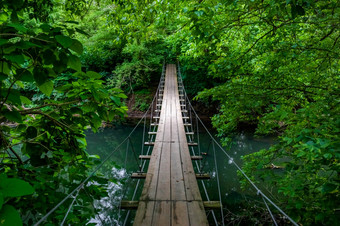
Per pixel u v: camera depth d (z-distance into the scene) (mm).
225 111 3682
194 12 1727
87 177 1680
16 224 448
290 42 2492
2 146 1466
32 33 892
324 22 2240
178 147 3977
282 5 1640
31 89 10805
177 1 2260
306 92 2871
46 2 2080
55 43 906
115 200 4965
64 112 1603
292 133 2408
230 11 2176
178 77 12930
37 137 1606
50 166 1684
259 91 2762
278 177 2342
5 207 464
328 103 2043
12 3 1123
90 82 1279
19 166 1519
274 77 2736
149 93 13891
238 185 5570
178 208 2137
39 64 1023
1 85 1037
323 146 1488
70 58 960
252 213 4242
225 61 2736
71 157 1650
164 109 6957
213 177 6191
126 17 2580
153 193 2416
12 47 831
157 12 2422
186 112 6859
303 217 1964
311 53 2598
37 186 1382
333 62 2672
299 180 2107
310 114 1976
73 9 2564
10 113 1154
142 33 2660
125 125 11820
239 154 7895
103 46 13305
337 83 2494
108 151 8812
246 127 9688
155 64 13633
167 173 2936
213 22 2023
